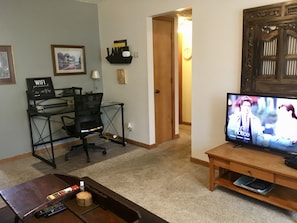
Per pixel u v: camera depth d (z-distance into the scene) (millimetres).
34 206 1652
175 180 2957
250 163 2250
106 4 4332
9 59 3635
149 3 3621
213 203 2447
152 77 3971
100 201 1746
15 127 3809
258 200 2473
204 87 3141
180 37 5316
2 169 3459
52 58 4082
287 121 2271
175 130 4621
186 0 3150
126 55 4031
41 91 3936
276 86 2480
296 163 2109
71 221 1539
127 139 4477
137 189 2770
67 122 4359
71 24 4242
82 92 4523
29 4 3740
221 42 2883
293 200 2211
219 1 2820
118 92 4496
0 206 2463
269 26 2441
